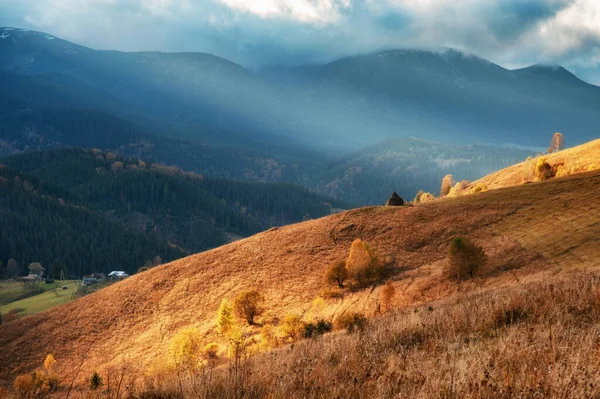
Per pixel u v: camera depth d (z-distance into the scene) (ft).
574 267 127.24
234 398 19.57
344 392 18.52
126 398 23.43
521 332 25.17
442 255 199.93
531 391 15.74
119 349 197.16
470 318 33.73
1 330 228.43
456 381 17.15
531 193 230.07
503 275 144.77
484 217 216.74
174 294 232.53
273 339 114.42
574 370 16.33
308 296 195.42
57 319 232.94
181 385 23.07
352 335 34.94
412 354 24.70
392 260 205.98
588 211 181.78
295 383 20.30
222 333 169.89
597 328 23.89
